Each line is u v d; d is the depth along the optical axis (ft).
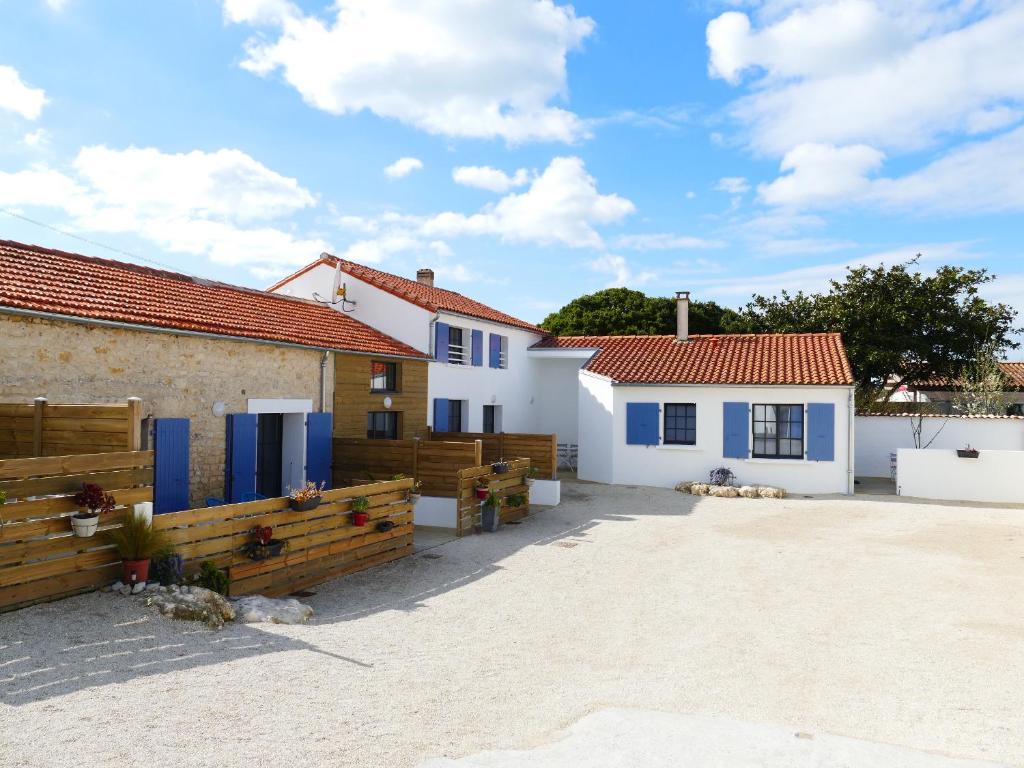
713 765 15.69
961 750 17.19
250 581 29.71
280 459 49.08
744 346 77.41
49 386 32.76
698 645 25.77
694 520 53.06
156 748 15.37
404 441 49.32
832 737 17.57
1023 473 62.03
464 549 41.98
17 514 22.45
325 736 16.57
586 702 19.88
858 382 101.30
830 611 30.37
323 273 70.74
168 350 38.65
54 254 42.91
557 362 91.09
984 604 31.55
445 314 69.15
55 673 18.90
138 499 26.09
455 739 16.85
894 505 60.34
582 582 34.99
